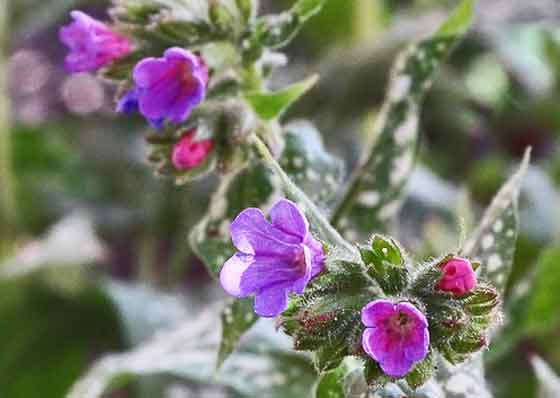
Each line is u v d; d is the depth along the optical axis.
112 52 0.38
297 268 0.33
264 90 0.39
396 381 0.34
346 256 0.35
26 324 0.50
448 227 0.50
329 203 0.41
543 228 0.50
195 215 0.52
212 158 0.38
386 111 0.41
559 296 0.44
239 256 0.33
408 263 0.35
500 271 0.38
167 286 0.52
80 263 0.51
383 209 0.41
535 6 0.52
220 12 0.38
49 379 0.50
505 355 0.48
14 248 0.53
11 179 0.54
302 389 0.41
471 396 0.36
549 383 0.41
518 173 0.38
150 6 0.38
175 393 0.47
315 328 0.34
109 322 0.50
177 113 0.36
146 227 0.54
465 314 0.34
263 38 0.38
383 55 0.51
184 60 0.36
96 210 0.55
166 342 0.42
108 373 0.42
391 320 0.32
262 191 0.39
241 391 0.42
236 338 0.38
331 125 0.51
